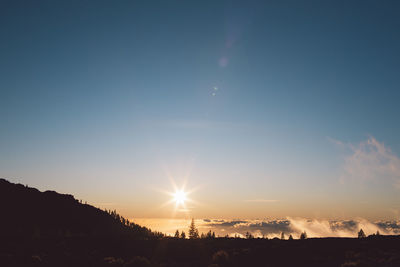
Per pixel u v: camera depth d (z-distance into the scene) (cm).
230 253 4653
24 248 5375
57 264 3994
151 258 4822
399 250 4303
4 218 13688
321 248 4631
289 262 3788
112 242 6303
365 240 5328
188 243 6153
